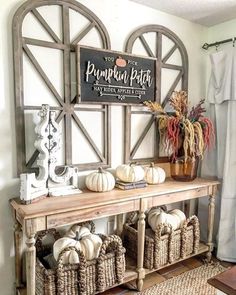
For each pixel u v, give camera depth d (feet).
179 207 9.01
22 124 5.99
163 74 8.26
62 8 6.37
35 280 5.55
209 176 8.93
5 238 6.04
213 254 8.70
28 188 5.52
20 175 5.75
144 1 7.39
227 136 8.14
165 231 7.05
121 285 6.86
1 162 5.88
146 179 7.46
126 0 7.34
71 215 5.43
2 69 5.75
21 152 6.02
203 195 7.80
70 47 6.53
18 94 5.89
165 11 8.00
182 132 7.61
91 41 6.86
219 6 7.61
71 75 6.63
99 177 6.54
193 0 7.25
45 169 5.95
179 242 7.30
